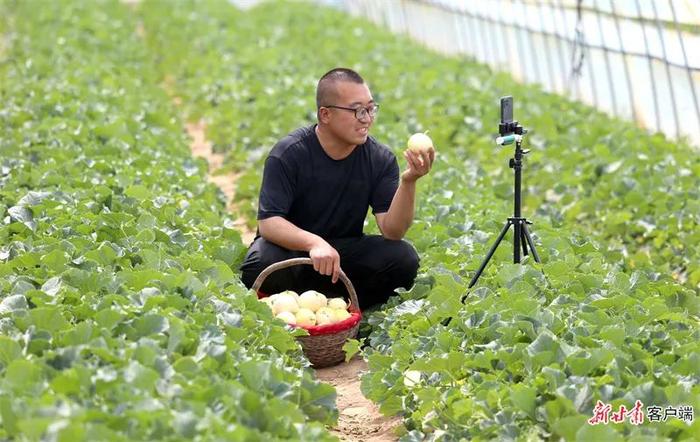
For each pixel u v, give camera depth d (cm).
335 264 823
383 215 879
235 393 590
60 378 568
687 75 1585
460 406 634
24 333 669
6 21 2956
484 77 2194
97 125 1383
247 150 1541
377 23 3641
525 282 796
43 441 503
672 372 660
